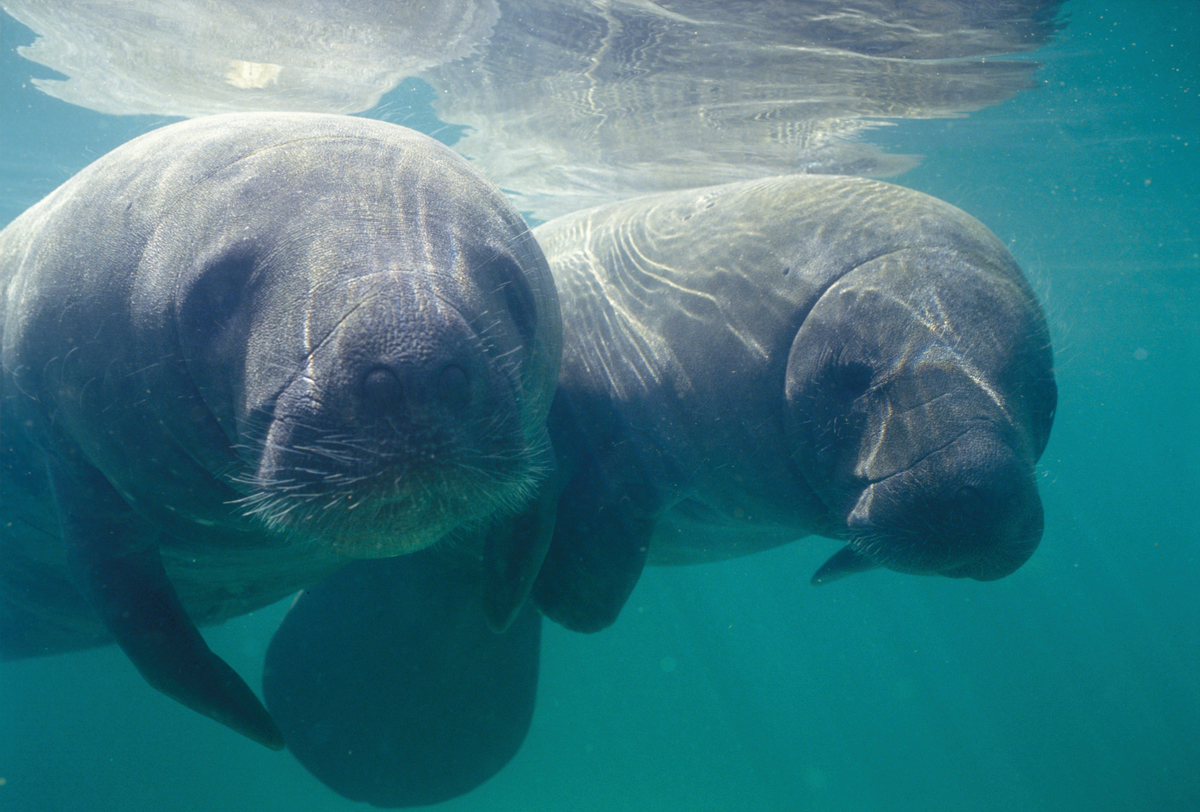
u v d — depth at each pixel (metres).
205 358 2.25
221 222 2.24
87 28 8.10
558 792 31.23
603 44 8.16
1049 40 8.45
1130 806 22.64
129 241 2.44
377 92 9.36
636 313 4.00
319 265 2.01
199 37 8.18
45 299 2.68
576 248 4.69
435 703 4.84
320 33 7.99
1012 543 2.75
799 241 3.50
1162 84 9.97
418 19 7.65
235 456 2.46
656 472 3.88
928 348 2.95
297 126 2.53
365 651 4.86
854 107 10.01
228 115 2.89
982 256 3.23
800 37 8.06
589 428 4.00
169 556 3.45
